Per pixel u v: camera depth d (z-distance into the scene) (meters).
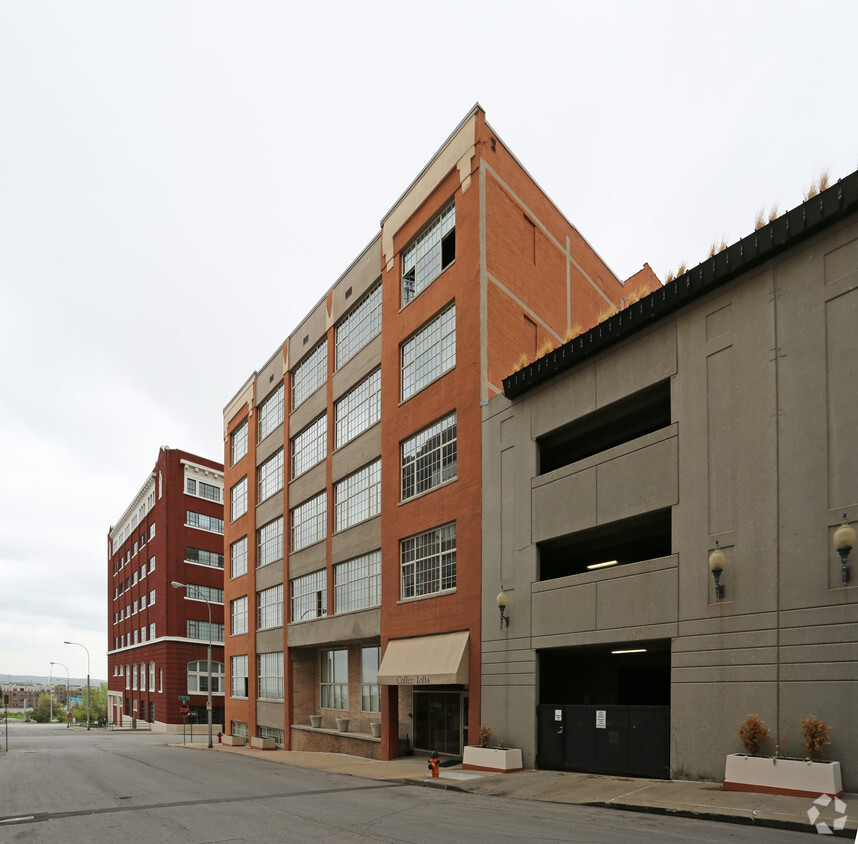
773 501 13.48
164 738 54.53
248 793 16.44
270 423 40.69
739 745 13.22
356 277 31.17
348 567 29.69
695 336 15.73
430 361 25.20
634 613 15.91
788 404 13.55
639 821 11.07
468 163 23.80
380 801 14.66
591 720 16.73
